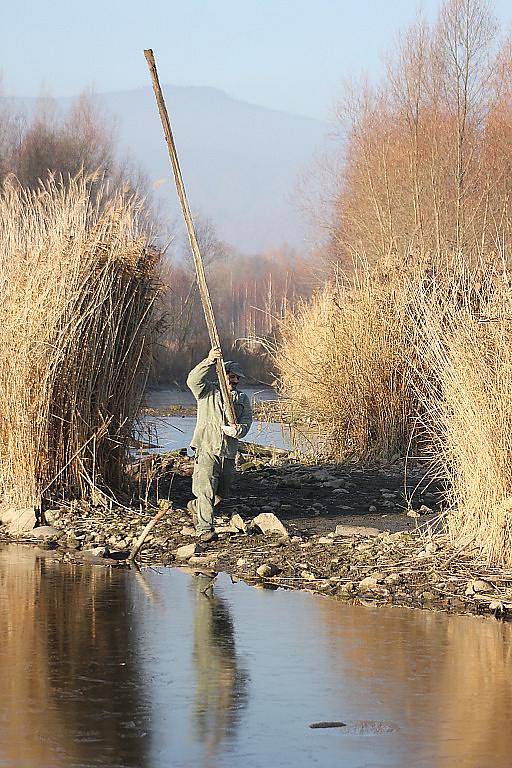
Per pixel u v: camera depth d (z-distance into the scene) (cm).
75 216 1395
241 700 648
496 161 3794
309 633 802
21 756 554
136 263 1388
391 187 3809
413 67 3997
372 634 803
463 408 1059
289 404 2098
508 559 1002
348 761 548
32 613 864
